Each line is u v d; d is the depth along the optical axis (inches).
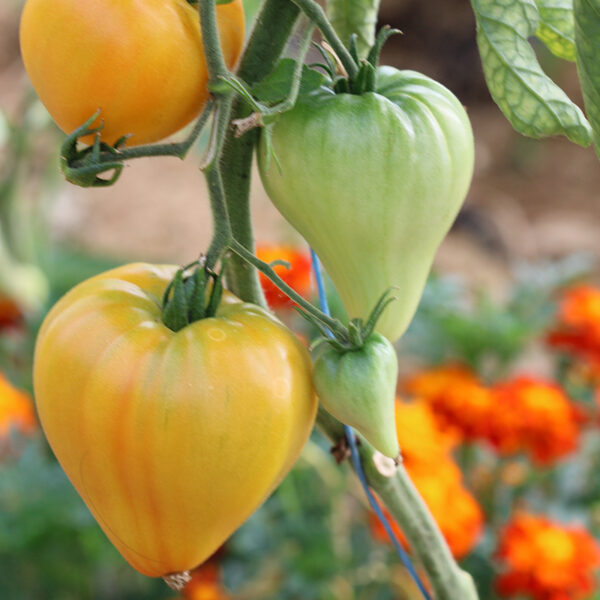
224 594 45.6
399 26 154.3
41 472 45.1
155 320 19.5
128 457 18.9
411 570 23.1
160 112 19.3
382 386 19.2
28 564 47.4
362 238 20.0
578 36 18.4
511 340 53.1
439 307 52.6
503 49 20.4
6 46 143.5
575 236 120.6
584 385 53.8
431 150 19.8
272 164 19.9
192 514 19.2
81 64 18.9
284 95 19.6
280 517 46.7
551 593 41.1
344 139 19.5
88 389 18.9
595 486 50.7
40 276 62.3
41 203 69.4
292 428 19.2
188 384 18.7
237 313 19.8
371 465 22.3
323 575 44.1
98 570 49.9
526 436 45.6
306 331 48.1
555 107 20.5
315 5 19.6
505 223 121.6
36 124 59.4
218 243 19.4
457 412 45.8
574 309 50.4
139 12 18.9
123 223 114.7
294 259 44.3
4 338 59.2
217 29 19.0
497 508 50.0
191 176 126.5
